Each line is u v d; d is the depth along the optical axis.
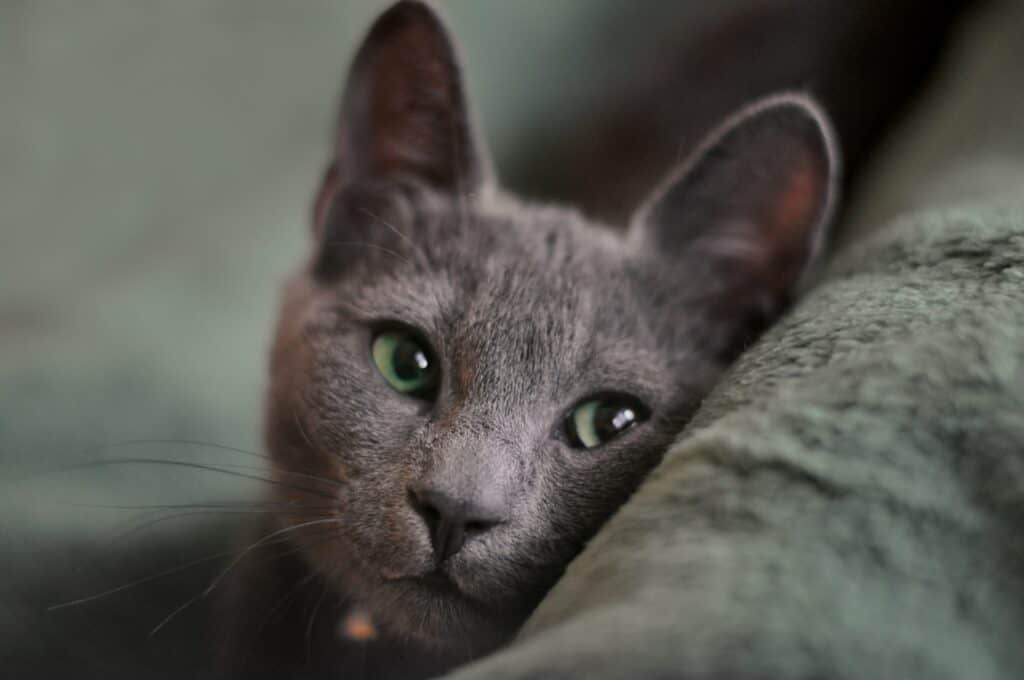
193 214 0.55
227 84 0.58
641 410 0.33
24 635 0.37
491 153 0.58
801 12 0.53
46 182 0.55
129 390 0.46
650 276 0.36
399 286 0.35
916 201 0.40
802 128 0.35
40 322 0.49
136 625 0.38
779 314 0.35
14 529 0.40
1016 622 0.24
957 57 0.52
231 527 0.40
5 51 0.56
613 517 0.28
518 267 0.34
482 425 0.32
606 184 0.54
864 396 0.25
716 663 0.21
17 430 0.44
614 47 0.58
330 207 0.37
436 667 0.34
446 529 0.31
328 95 0.59
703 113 0.53
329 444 0.33
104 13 0.58
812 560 0.24
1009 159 0.42
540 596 0.32
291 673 0.36
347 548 0.32
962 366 0.25
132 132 0.57
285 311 0.37
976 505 0.24
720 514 0.25
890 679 0.21
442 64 0.36
